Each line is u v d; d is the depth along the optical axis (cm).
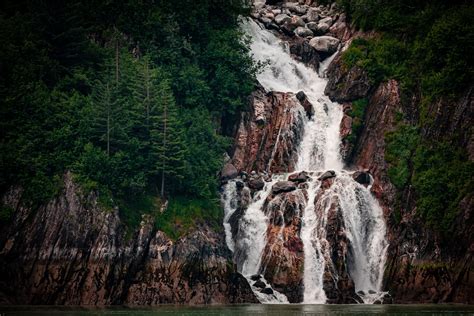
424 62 13538
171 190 12244
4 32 11981
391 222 12519
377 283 12088
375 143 13512
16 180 10956
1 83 11500
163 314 8900
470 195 11812
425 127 13075
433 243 11969
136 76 12312
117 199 11356
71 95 12194
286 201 12206
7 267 10638
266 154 13662
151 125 12244
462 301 11412
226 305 10856
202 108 13400
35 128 11312
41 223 10819
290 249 11769
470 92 12756
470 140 12531
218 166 12875
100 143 11762
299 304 11119
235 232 12394
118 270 10906
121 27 13338
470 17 13275
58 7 12781
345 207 12331
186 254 11356
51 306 10381
